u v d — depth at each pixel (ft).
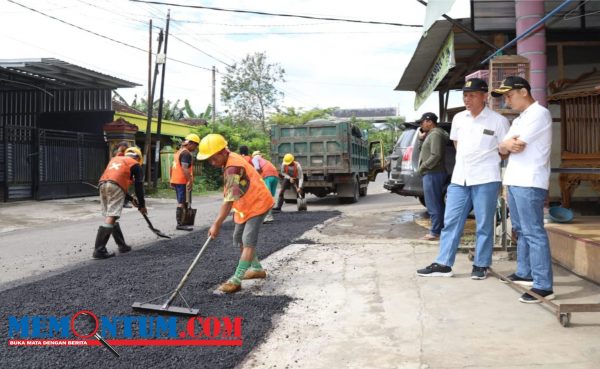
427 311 13.56
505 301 14.10
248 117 138.10
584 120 23.97
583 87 24.57
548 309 13.32
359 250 22.16
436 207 24.26
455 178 16.93
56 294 16.07
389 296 15.07
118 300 15.28
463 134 16.69
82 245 27.30
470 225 29.30
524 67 19.49
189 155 31.53
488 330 12.01
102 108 61.62
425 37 30.14
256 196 16.14
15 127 49.39
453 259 16.97
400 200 51.34
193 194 69.87
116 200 22.94
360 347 11.45
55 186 53.42
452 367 10.14
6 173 48.85
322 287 16.42
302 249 22.88
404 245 22.91
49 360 11.00
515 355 10.53
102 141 59.72
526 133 13.85
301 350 11.46
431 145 23.90
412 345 11.37
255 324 13.05
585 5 26.96
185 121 112.37
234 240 17.47
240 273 16.12
